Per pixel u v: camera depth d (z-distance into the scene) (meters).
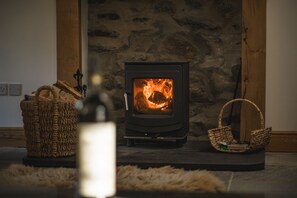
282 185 3.34
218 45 5.04
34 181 3.20
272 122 4.62
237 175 3.67
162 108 4.55
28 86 4.89
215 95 5.07
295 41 4.55
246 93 4.61
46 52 4.85
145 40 5.13
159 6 5.09
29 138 4.02
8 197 1.78
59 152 4.02
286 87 4.58
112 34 5.17
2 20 4.89
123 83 5.18
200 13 5.04
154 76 4.47
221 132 4.46
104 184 1.38
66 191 1.93
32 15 4.85
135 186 3.11
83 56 5.05
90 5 5.19
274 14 4.56
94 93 1.55
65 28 4.81
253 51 4.58
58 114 3.96
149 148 4.55
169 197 2.09
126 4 5.14
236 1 5.00
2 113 4.93
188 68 4.72
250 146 4.18
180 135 4.52
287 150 4.60
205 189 3.08
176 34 5.09
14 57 4.89
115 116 5.20
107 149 1.38
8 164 4.05
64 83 4.42
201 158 4.04
